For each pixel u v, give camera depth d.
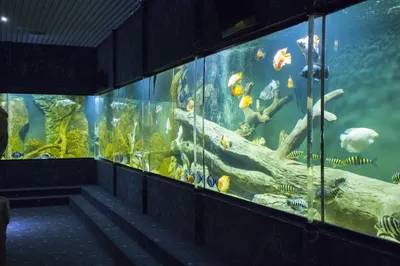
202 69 5.78
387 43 3.33
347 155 3.52
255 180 4.74
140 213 8.11
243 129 4.96
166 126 7.23
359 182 3.43
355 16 3.46
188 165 6.41
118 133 10.26
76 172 12.60
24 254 7.06
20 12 8.83
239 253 4.82
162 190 7.18
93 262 6.64
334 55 3.58
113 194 10.32
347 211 3.49
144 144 8.16
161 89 7.44
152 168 7.90
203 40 5.70
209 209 5.55
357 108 3.51
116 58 10.37
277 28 4.23
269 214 4.34
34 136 12.43
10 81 11.84
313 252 3.58
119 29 10.09
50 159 12.40
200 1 5.76
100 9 8.60
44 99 12.48
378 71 3.39
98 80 11.70
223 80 5.34
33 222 9.46
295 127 4.22
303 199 4.09
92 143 12.89
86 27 10.10
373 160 3.38
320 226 3.62
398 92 3.28
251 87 4.82
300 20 3.92
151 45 7.80
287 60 4.26
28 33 10.76
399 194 3.20
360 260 3.18
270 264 4.25
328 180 3.61
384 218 3.21
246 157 4.89
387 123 3.34
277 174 4.41
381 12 3.32
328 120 3.61
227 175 5.25
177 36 6.57
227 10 4.88
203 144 5.76
